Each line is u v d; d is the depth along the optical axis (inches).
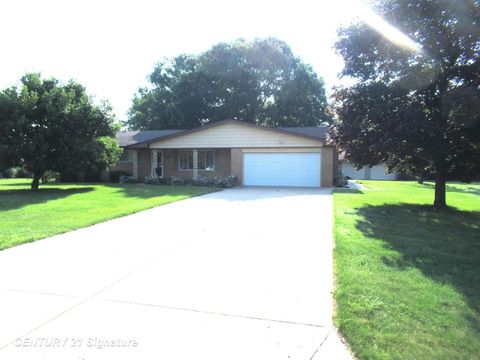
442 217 395.5
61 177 967.6
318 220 351.3
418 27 408.5
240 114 1494.8
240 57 1432.1
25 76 652.1
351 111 453.7
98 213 375.2
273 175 812.0
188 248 246.8
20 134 612.7
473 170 443.2
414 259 223.5
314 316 144.9
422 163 489.4
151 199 500.1
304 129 962.7
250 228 312.8
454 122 403.5
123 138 1039.0
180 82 1486.2
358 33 451.2
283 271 199.3
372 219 366.3
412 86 425.1
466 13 363.3
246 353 119.1
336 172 965.2
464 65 402.3
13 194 582.9
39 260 218.8
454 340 124.8
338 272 195.0
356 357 116.6
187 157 937.5
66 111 637.9
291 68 1483.8
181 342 125.9
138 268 204.4
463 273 199.0
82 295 165.9
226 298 162.4
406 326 134.5
